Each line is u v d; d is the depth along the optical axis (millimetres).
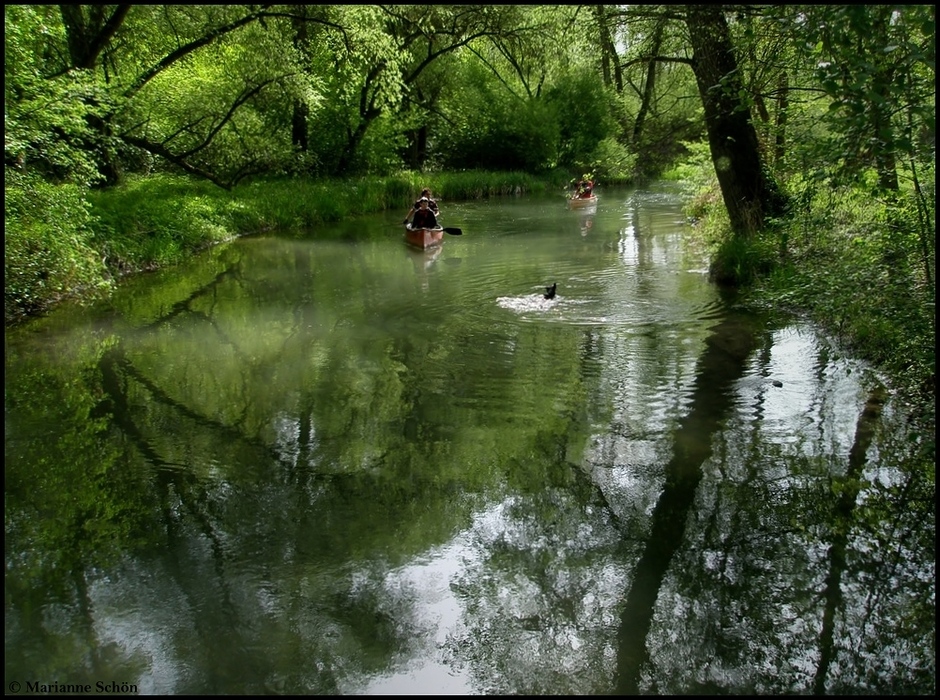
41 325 9375
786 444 5457
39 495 5000
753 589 3908
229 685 3352
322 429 6000
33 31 10766
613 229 18141
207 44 16750
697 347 7844
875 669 3340
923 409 5809
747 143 10844
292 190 21156
